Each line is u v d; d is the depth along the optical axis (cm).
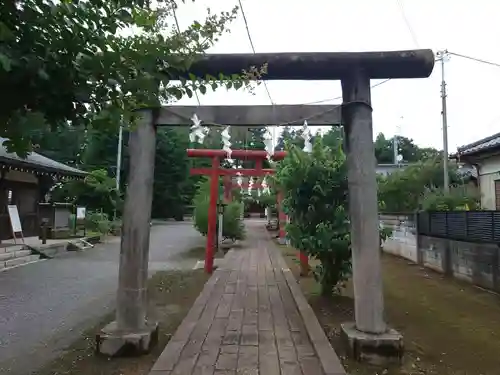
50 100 178
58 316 620
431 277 906
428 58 442
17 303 702
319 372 382
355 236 439
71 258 1312
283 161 697
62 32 175
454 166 1739
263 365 399
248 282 867
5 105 173
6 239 1472
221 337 489
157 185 3956
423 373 386
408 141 4569
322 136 672
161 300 709
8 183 1499
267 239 1984
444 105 1655
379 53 446
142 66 207
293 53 448
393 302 673
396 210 1512
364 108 450
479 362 414
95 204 2258
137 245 444
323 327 536
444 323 552
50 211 1745
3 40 154
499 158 1223
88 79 182
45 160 1656
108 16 193
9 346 479
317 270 704
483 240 780
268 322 557
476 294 725
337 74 460
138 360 411
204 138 475
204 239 2055
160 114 473
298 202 654
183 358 416
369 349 405
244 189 1827
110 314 633
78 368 398
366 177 441
